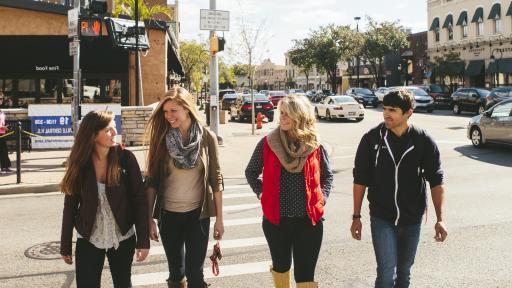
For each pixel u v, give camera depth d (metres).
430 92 37.41
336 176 12.05
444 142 17.73
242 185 11.12
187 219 4.11
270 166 3.93
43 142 16.50
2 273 5.70
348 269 5.65
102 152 3.64
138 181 3.75
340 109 28.70
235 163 13.78
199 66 58.47
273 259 4.05
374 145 4.02
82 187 3.61
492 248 6.27
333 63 65.50
